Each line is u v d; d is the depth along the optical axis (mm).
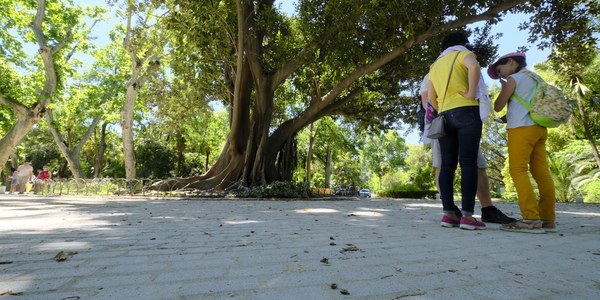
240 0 13109
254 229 3793
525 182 3691
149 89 22188
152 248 2596
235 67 16453
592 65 20094
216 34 13711
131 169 22312
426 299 1445
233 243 2826
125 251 2471
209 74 16922
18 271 1887
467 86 3863
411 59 14523
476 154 3842
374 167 60812
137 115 34344
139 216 5230
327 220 4879
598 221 5121
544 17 11930
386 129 20734
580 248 2670
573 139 24500
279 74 14984
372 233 3492
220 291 1543
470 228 3840
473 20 12266
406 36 13641
